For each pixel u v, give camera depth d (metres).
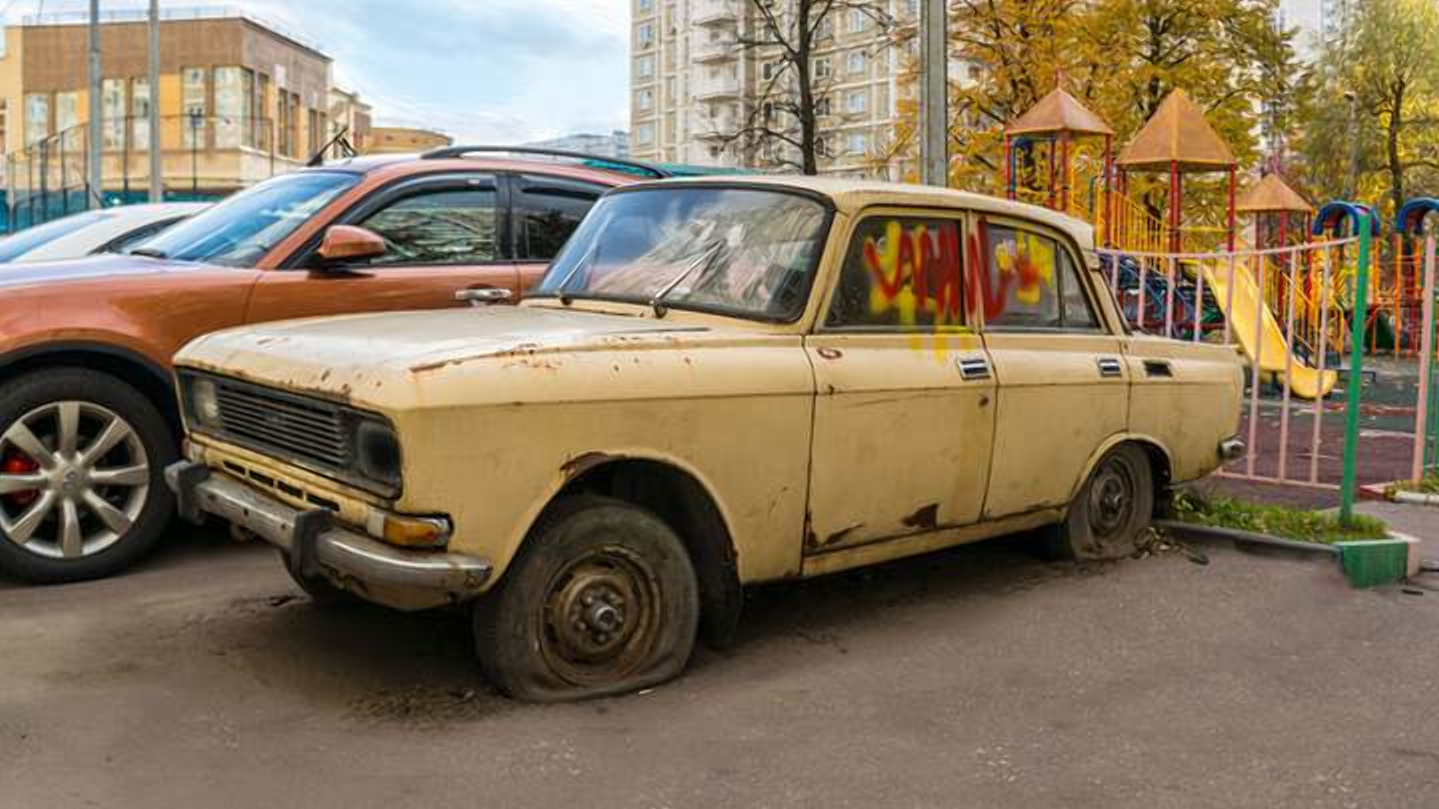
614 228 5.12
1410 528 7.02
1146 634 4.85
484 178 6.70
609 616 3.96
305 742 3.55
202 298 5.63
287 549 3.83
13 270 5.71
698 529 4.21
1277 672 4.46
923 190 4.98
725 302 4.48
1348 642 4.85
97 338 5.34
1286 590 5.51
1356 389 6.23
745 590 5.24
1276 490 8.09
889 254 4.77
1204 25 29.23
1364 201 43.06
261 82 58.75
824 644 4.62
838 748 3.63
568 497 3.92
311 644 4.42
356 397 3.57
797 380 4.29
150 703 3.82
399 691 3.96
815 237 4.55
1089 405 5.51
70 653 4.28
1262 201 26.06
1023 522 5.37
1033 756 3.63
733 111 90.75
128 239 8.90
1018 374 5.11
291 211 6.27
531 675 3.85
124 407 5.39
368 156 7.12
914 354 4.73
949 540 5.01
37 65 59.12
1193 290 19.23
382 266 6.21
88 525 5.41
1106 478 5.85
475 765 3.42
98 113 27.91
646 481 4.24
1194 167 21.75
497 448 3.60
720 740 3.66
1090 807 3.29
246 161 56.94
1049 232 5.54
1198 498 6.66
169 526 6.35
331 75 66.31
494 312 4.68
